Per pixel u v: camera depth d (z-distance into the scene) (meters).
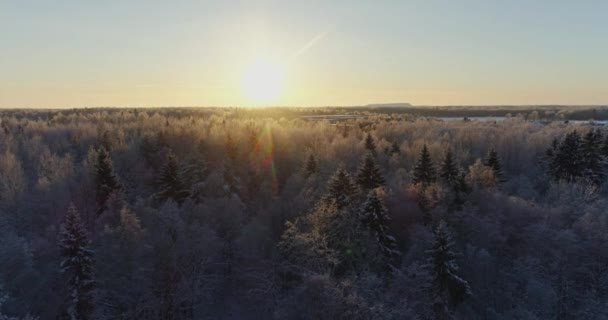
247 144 70.75
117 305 35.50
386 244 40.06
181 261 37.69
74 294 32.94
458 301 35.59
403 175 55.50
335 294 32.34
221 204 46.88
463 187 47.72
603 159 61.53
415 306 34.56
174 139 69.31
